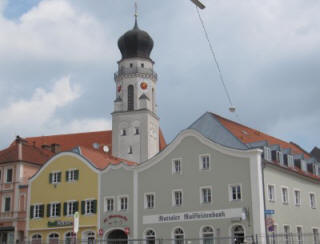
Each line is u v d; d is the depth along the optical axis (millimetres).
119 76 109875
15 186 73625
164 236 60125
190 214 59219
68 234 66812
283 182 62312
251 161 57000
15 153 76062
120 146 107188
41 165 77188
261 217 55219
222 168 58500
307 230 65750
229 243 56156
